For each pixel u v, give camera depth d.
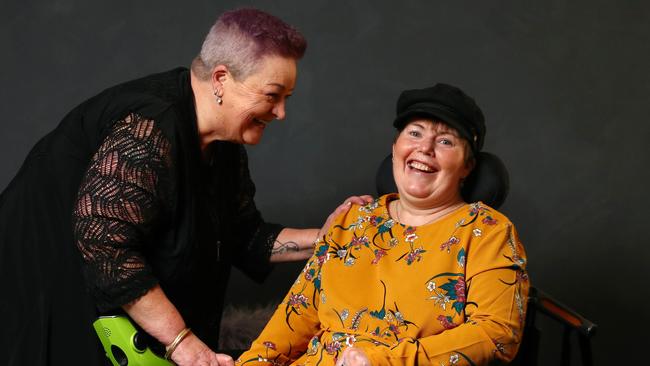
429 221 1.84
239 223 2.21
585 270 2.90
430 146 1.80
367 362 1.60
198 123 1.86
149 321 1.80
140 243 1.82
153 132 1.78
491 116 2.95
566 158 2.92
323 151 3.04
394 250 1.82
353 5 3.02
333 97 3.04
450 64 2.98
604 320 2.89
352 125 3.03
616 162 2.89
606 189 2.89
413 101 1.84
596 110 2.90
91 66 3.08
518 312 1.68
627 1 2.89
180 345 1.81
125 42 3.08
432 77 2.99
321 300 1.87
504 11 2.95
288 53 1.76
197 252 1.91
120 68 3.08
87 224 1.75
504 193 1.89
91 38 3.08
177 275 1.90
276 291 3.07
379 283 1.80
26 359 1.84
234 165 2.10
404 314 1.75
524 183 2.93
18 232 1.89
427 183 1.81
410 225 1.85
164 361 1.83
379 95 3.02
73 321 1.85
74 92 3.08
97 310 1.85
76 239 1.77
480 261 1.71
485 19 2.96
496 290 1.68
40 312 1.85
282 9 3.04
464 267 1.73
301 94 3.04
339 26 3.03
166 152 1.79
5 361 1.85
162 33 3.08
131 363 1.80
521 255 1.73
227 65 1.76
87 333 1.85
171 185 1.81
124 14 3.07
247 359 1.87
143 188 1.77
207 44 1.80
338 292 1.84
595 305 2.89
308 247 2.22
